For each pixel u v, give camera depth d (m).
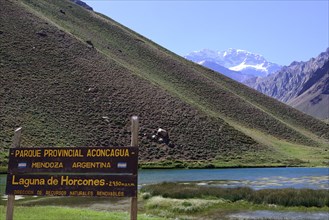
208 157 89.75
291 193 30.47
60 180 12.47
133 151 11.96
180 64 167.00
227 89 164.12
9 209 12.99
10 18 117.56
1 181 47.31
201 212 26.59
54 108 88.12
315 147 131.25
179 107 107.00
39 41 113.12
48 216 18.48
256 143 105.69
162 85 127.69
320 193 30.11
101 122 90.50
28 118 80.25
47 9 163.00
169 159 85.44
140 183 48.78
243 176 63.12
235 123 126.56
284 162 94.94
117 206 28.92
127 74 116.56
